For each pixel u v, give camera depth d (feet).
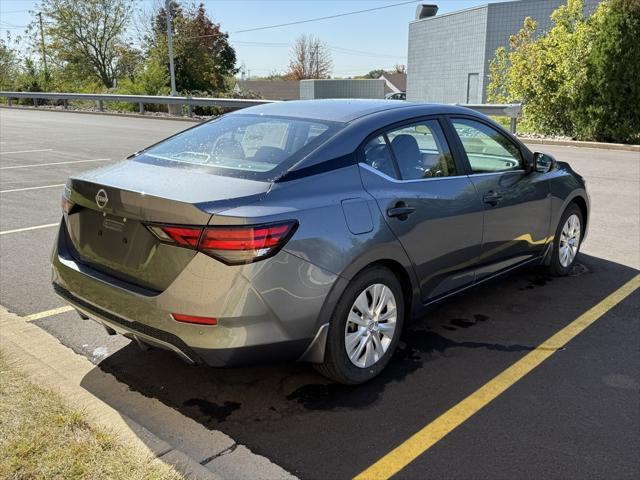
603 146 50.88
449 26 107.76
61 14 148.05
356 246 10.72
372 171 11.62
